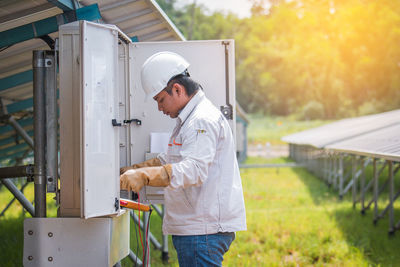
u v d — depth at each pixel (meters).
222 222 2.24
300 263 4.97
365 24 45.88
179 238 2.25
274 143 36.38
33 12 3.12
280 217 7.45
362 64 45.97
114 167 2.32
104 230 2.35
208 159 2.12
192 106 2.27
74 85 2.37
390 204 6.26
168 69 2.29
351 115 47.16
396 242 5.85
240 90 50.03
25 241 2.37
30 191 10.09
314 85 48.12
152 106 3.43
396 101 46.00
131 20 4.22
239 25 51.41
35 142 2.50
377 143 7.30
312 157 15.31
